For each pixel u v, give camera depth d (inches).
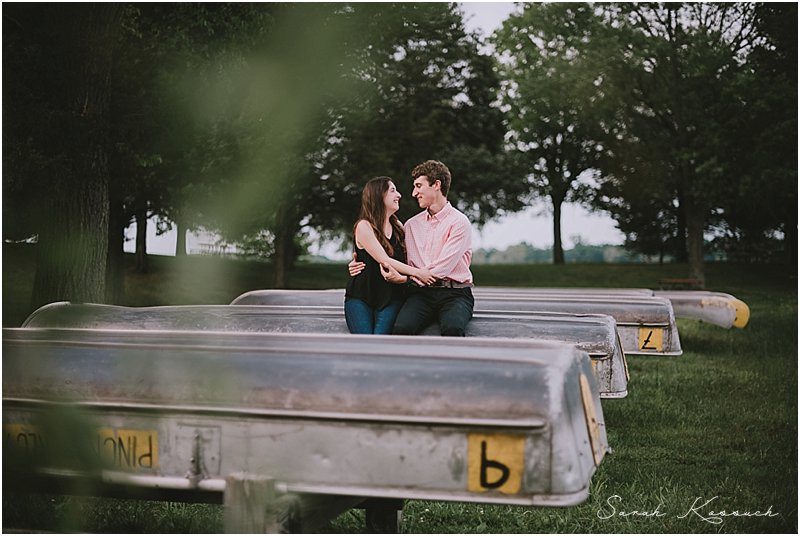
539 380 116.4
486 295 343.0
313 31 362.9
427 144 973.8
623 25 984.3
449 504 185.3
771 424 285.1
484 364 119.5
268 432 121.2
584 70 992.2
